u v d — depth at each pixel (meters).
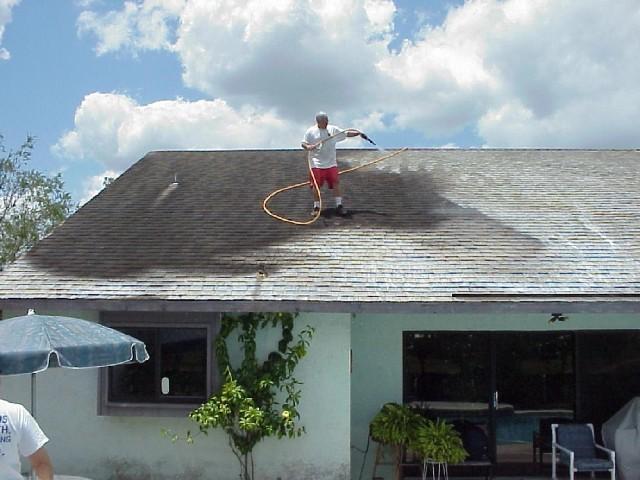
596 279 9.80
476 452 10.70
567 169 15.23
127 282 9.78
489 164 15.64
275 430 9.41
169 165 15.84
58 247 11.06
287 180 14.49
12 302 9.44
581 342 11.43
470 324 11.21
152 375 9.97
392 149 16.77
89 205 13.15
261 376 9.61
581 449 10.29
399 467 10.16
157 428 9.80
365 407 11.04
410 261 10.31
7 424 4.67
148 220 12.27
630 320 11.30
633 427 10.45
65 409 9.92
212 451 9.72
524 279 9.77
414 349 11.34
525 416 11.32
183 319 9.86
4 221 30.44
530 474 11.18
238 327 9.83
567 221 11.94
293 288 9.49
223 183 14.39
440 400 11.27
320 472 9.66
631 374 11.40
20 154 30.64
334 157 12.43
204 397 9.85
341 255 10.52
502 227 11.63
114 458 9.83
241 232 11.56
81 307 9.38
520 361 11.39
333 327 9.85
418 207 12.66
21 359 6.57
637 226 11.72
